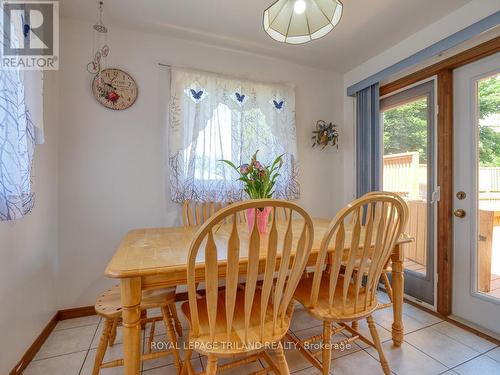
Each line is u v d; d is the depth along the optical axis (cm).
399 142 241
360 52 246
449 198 198
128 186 210
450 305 198
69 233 196
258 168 160
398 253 158
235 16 195
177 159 215
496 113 175
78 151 198
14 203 113
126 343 99
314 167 283
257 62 254
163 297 133
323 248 117
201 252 122
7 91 110
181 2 180
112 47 206
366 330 179
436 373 139
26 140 126
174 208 222
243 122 238
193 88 221
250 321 113
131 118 211
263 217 158
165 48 221
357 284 124
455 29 183
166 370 142
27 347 147
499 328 170
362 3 178
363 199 113
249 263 93
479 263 183
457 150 195
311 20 137
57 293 192
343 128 296
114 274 95
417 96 223
